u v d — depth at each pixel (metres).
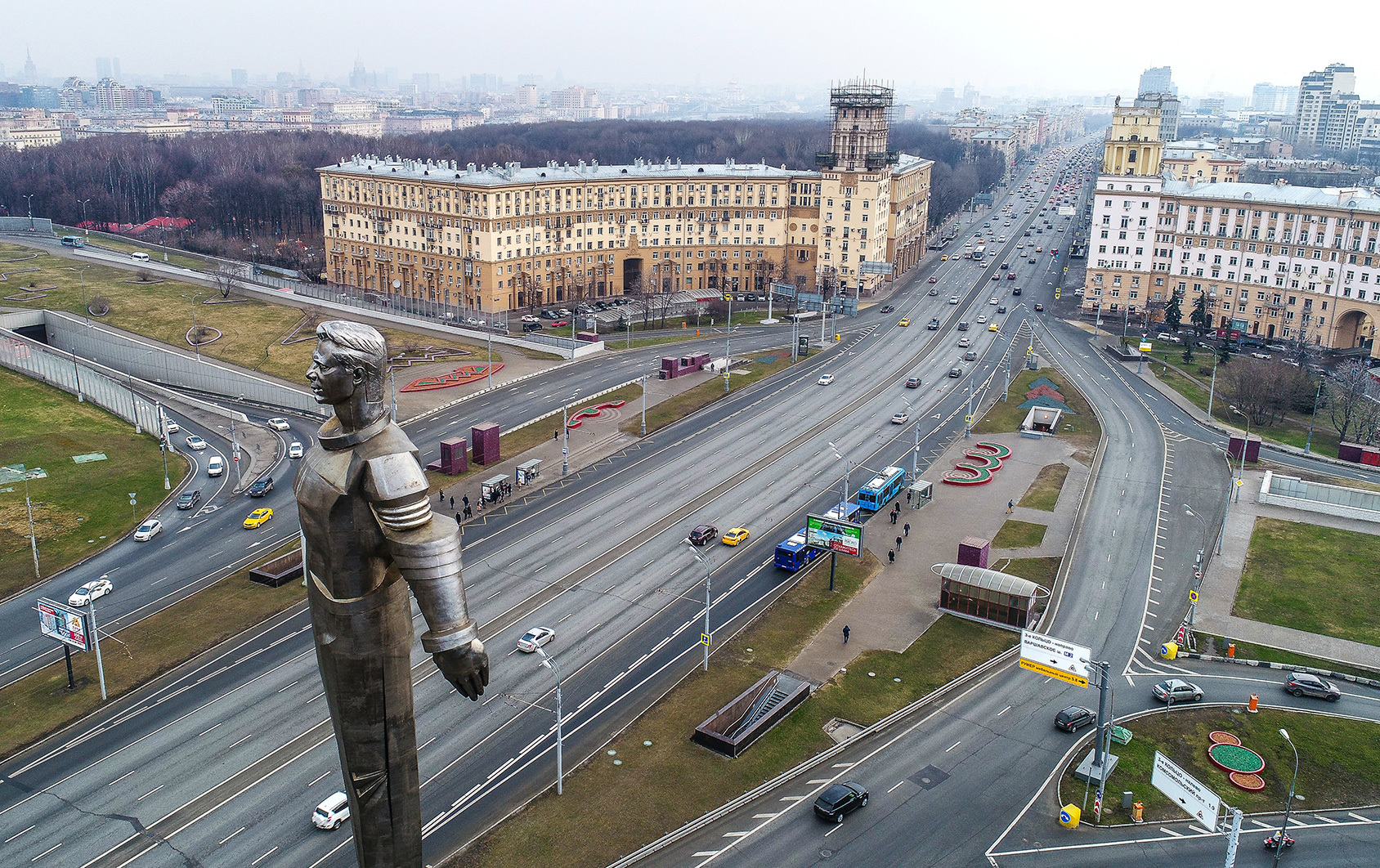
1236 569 109.19
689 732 78.00
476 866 62.94
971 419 157.12
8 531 115.75
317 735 76.75
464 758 74.19
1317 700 84.75
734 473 135.38
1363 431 152.50
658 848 65.12
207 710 79.94
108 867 62.59
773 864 64.06
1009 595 95.44
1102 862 64.88
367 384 26.03
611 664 87.88
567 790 70.69
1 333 187.50
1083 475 137.50
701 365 186.88
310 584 28.34
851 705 82.62
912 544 115.12
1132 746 77.62
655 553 110.62
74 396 166.12
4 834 65.44
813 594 102.12
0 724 77.94
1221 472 138.88
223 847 64.44
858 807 69.69
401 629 28.97
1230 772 74.31
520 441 146.50
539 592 100.69
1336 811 70.69
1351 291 199.38
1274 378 162.75
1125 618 98.44
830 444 140.38
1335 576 107.44
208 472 135.50
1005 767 74.88
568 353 192.00
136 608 97.62
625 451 143.50
